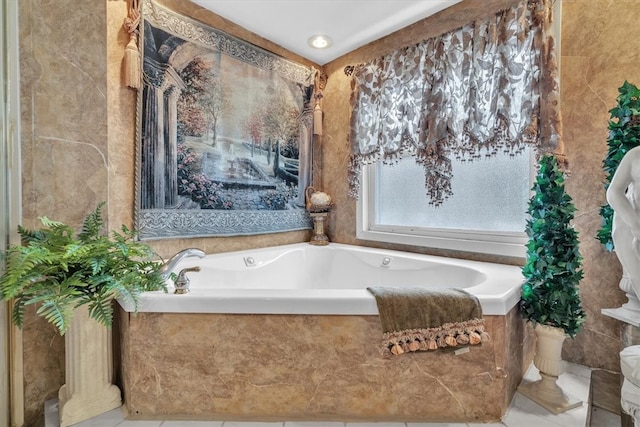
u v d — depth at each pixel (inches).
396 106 88.4
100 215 56.2
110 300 47.9
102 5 61.4
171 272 54.0
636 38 59.2
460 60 75.9
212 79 82.0
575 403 52.7
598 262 63.9
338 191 107.6
